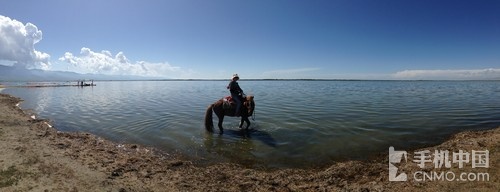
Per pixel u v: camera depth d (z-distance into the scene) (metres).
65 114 20.55
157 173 8.42
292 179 8.15
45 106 25.95
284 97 36.06
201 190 7.36
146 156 10.16
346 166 8.89
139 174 8.23
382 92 49.22
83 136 12.88
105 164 8.88
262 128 14.74
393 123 16.03
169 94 46.00
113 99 34.41
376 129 14.45
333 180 8.01
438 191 6.70
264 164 9.62
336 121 16.72
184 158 10.21
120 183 7.46
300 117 18.25
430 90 58.03
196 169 8.95
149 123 16.55
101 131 14.62
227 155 10.49
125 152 10.80
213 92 53.22
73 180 7.41
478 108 22.88
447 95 39.94
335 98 34.09
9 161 8.50
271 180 8.08
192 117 18.70
